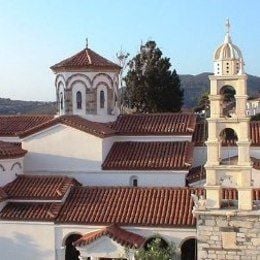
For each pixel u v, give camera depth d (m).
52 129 34.06
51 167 34.09
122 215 28.23
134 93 65.44
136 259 25.20
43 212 29.14
